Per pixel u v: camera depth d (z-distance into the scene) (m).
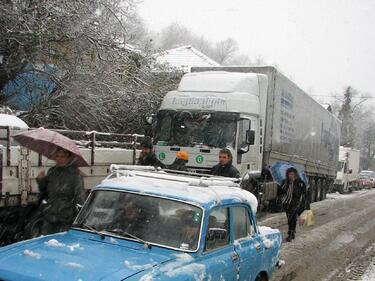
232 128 12.45
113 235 4.73
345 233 14.42
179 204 4.87
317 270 9.53
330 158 26.86
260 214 16.62
